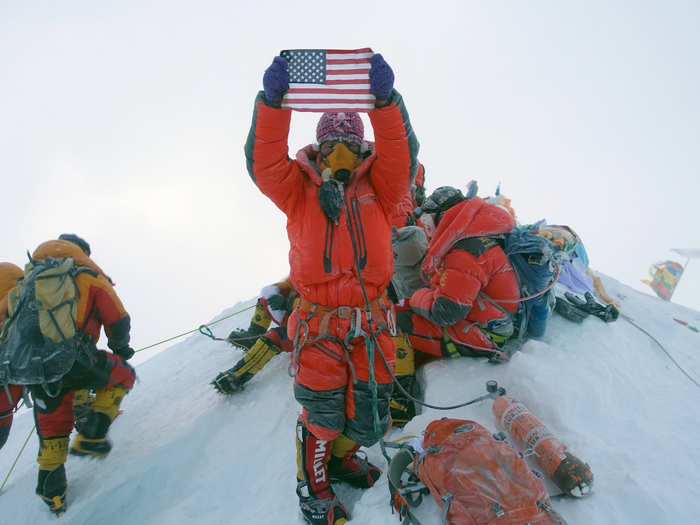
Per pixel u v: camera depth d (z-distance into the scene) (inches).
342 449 92.6
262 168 76.4
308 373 81.5
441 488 75.2
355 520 83.9
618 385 108.3
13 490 121.3
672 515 74.0
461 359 123.6
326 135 83.6
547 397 99.0
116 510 106.7
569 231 163.8
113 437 133.5
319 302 82.5
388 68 68.0
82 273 116.0
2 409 114.3
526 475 72.8
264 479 104.2
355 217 80.6
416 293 124.3
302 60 70.0
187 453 117.9
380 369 83.2
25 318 108.4
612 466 84.9
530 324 124.9
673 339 146.6
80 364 112.3
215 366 168.1
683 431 96.0
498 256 115.8
